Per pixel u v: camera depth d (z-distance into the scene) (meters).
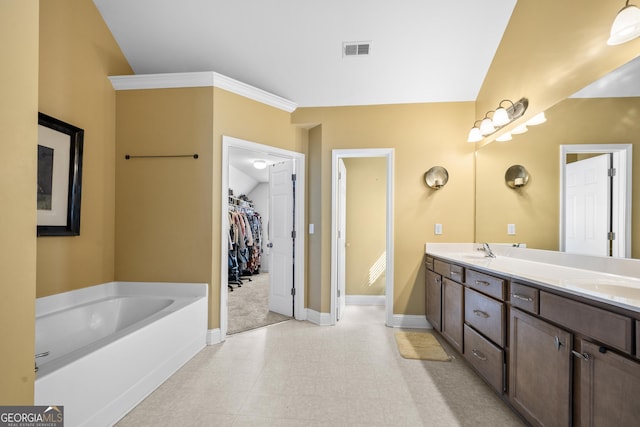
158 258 2.66
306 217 3.36
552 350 1.29
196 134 2.66
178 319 2.16
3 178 0.78
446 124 3.08
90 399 1.43
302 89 3.06
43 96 2.06
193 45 2.71
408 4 2.40
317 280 3.22
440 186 3.05
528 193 2.26
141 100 2.70
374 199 4.02
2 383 0.79
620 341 0.98
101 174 2.55
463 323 2.20
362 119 3.16
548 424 1.31
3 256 0.79
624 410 0.96
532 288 1.43
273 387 1.90
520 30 2.33
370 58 2.78
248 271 6.04
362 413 1.64
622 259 1.48
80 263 2.35
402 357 2.34
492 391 1.87
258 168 5.10
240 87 2.81
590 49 1.70
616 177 1.51
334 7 2.45
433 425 1.55
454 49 2.67
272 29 2.60
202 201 2.64
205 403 1.73
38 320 1.97
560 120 1.92
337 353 2.41
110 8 2.49
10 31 0.80
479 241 2.96
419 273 3.09
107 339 1.61
